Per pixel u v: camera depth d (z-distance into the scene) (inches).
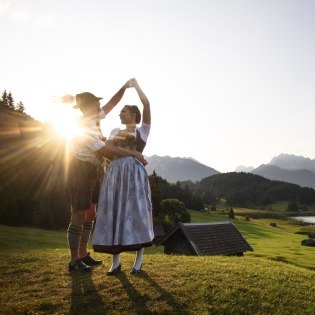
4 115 4244.6
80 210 232.8
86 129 223.0
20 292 211.8
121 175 221.3
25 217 2888.8
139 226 217.8
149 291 212.7
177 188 6934.1
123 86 250.7
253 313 201.5
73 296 204.2
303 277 296.2
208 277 250.7
